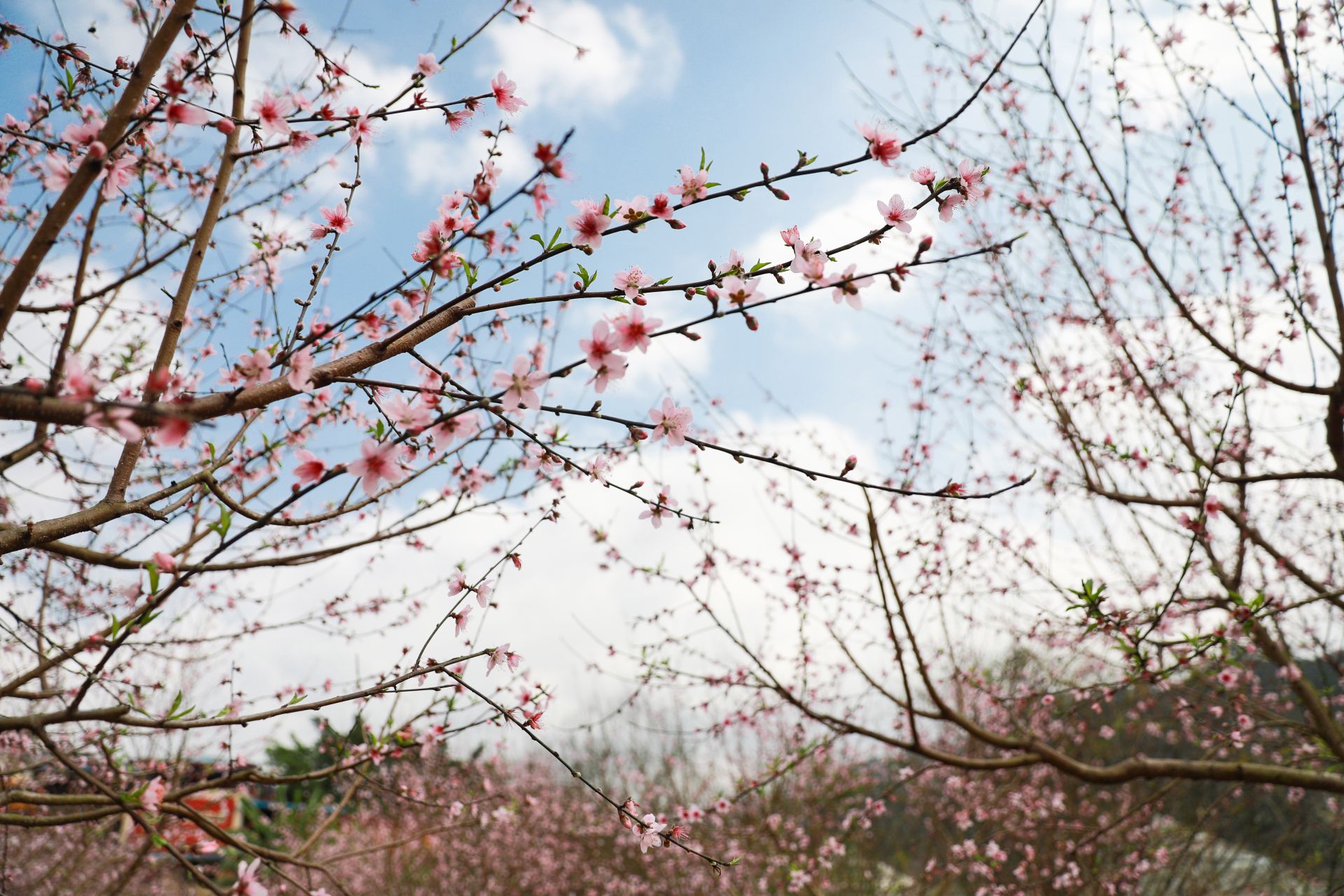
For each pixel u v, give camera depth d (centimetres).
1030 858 689
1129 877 696
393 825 996
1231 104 491
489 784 718
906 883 838
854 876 858
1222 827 877
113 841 735
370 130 247
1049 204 571
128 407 168
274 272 388
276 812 1089
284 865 693
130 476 257
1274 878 769
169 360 237
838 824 823
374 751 349
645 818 258
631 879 962
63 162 214
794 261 215
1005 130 602
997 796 731
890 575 420
